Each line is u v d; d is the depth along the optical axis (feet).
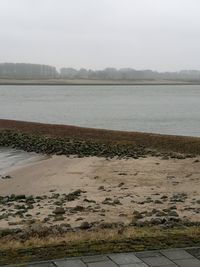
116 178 76.64
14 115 272.72
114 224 39.60
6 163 102.94
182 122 228.84
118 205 54.08
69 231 35.91
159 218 43.29
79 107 340.39
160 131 189.57
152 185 69.67
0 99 454.81
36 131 151.33
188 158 96.27
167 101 423.23
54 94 587.27
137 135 132.77
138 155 103.45
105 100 440.45
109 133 140.05
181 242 27.40
